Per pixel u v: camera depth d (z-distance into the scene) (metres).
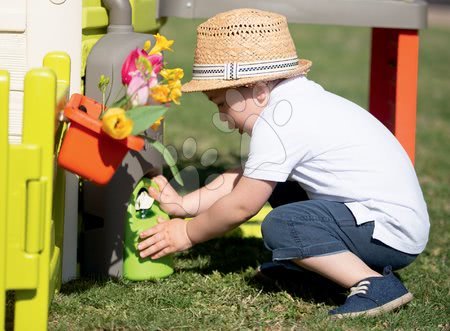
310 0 3.76
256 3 3.75
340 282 2.84
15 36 2.86
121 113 2.48
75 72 2.91
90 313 2.75
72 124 2.59
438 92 9.37
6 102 2.28
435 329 2.73
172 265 3.22
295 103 2.91
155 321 2.67
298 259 2.86
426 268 3.49
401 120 3.90
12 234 2.35
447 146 6.61
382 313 2.78
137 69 2.65
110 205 3.04
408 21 3.82
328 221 2.85
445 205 4.68
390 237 2.88
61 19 2.86
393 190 2.88
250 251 3.66
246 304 2.91
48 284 2.43
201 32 3.01
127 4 3.11
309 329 2.68
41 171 2.36
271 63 2.92
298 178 2.95
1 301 2.37
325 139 2.87
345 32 14.48
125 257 3.09
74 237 3.01
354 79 9.64
